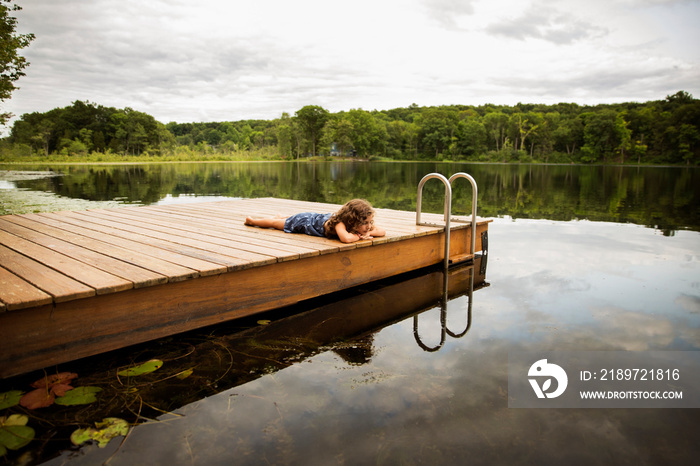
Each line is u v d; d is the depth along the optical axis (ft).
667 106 239.71
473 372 6.32
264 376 6.26
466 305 9.77
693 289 10.62
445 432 4.77
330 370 6.44
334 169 99.81
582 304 9.58
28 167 86.99
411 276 12.46
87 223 13.29
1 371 5.82
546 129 239.91
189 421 5.06
